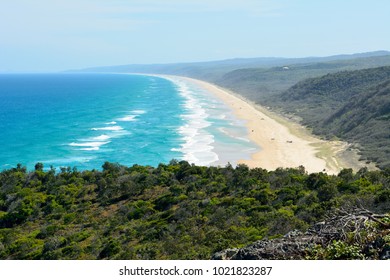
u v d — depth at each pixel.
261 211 31.98
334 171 61.09
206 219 31.62
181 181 44.44
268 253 11.99
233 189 39.94
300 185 38.16
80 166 67.62
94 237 31.11
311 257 11.30
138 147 79.19
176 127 101.25
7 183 47.88
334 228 11.99
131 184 42.03
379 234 11.31
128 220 35.00
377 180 37.19
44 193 44.28
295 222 25.73
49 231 33.34
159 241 28.64
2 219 37.66
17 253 29.91
